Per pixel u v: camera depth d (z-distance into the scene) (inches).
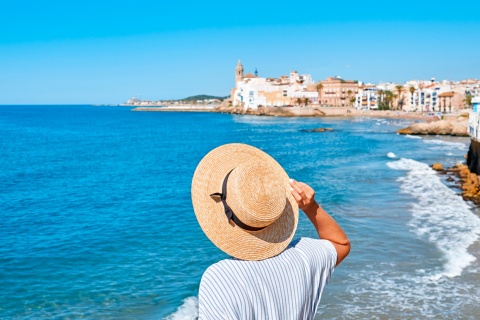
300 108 7815.0
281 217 101.7
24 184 1449.3
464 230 752.3
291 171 1593.3
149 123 6348.4
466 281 529.7
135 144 3181.6
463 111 5890.8
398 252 636.7
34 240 761.0
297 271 95.3
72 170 1814.7
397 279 537.0
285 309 92.4
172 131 4640.8
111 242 737.0
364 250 646.5
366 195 1090.7
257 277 91.8
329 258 101.7
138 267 608.4
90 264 627.2
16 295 518.0
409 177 1392.7
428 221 818.2
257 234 97.0
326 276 101.1
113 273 588.1
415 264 587.5
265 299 91.0
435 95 7278.5
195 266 608.1
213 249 682.2
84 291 528.1
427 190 1151.6
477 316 441.7
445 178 1364.4
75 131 4667.8
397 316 442.9
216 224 96.1
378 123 5748.0
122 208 1032.2
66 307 486.0
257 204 92.2
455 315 443.8
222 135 4033.0
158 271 590.9
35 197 1204.5
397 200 1021.8
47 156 2396.7
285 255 96.7
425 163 1866.4
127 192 1261.1
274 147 2790.4
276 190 95.0
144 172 1723.7
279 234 99.0
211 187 100.4
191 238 749.3
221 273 90.9
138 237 764.6
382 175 1451.8
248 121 6722.4
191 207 1026.7
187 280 556.1
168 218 911.0
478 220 822.5
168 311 470.6
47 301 501.7
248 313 89.3
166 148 2851.9
